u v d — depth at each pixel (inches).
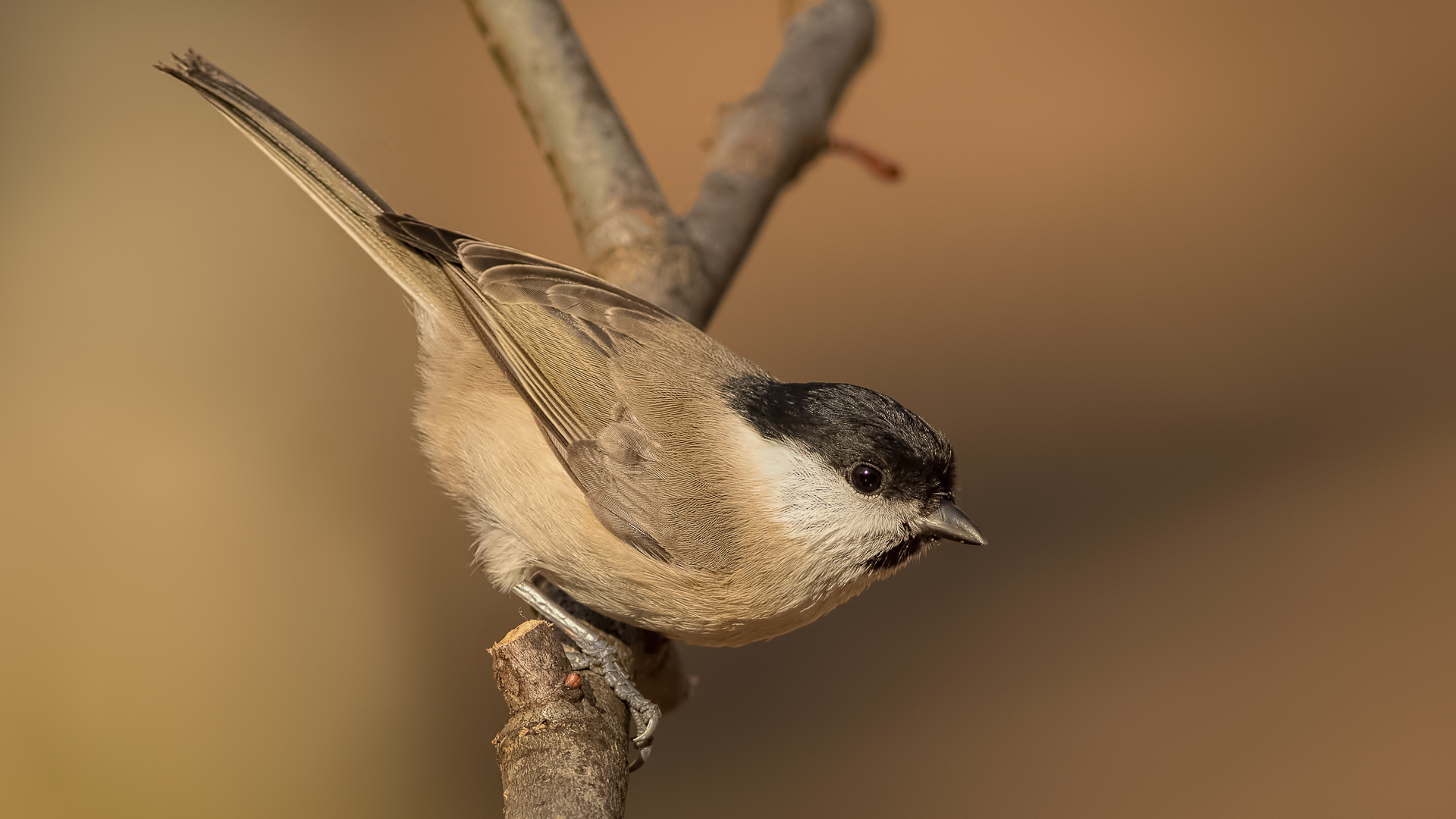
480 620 485.7
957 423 586.6
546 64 290.5
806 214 699.4
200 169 497.4
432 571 484.7
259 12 627.2
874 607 518.0
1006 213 692.1
